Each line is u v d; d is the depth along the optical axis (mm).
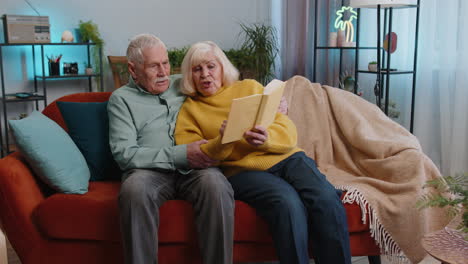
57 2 4270
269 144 1794
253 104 1554
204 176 1670
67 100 2135
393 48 3410
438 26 3242
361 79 4027
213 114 1902
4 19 3828
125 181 1633
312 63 4668
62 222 1678
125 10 4609
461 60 3092
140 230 1575
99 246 1723
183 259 1723
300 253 1603
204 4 5035
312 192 1688
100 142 1984
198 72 1904
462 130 3146
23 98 3869
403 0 2986
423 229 1744
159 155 1751
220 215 1605
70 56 4402
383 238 1733
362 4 3070
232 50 4660
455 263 1250
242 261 1762
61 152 1807
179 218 1678
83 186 1806
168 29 4871
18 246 1733
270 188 1666
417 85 3449
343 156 2143
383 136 2109
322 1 4418
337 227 1637
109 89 4629
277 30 5191
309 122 2213
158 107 1934
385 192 1826
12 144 4055
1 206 1715
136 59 1886
